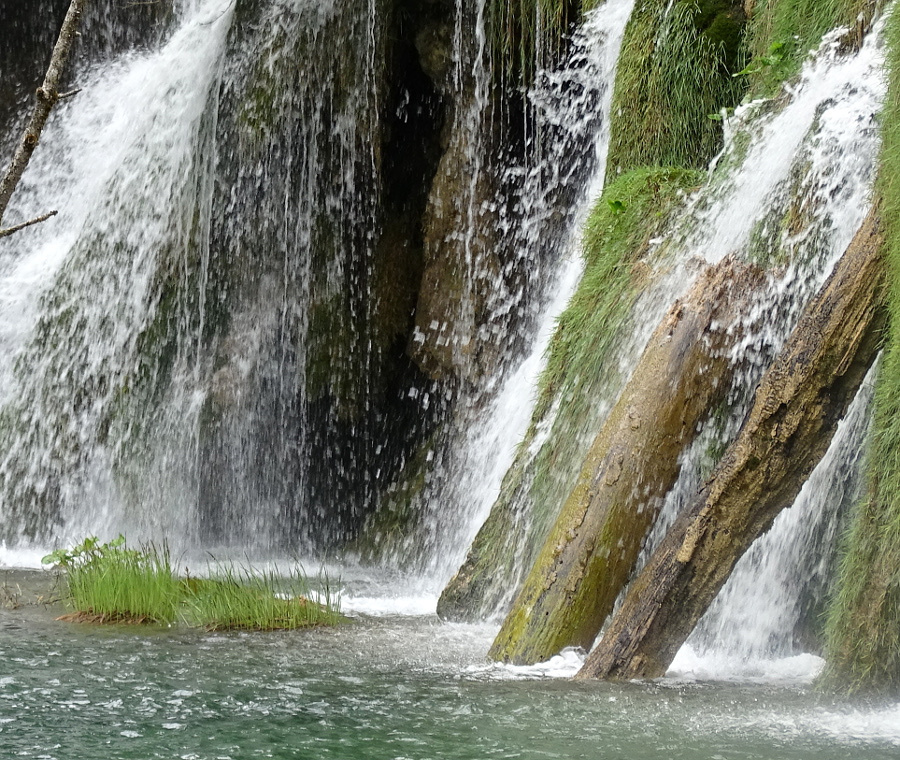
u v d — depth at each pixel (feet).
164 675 17.93
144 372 44.21
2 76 55.47
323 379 45.21
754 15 27.96
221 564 39.70
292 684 17.26
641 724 14.83
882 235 16.47
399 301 44.73
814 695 16.39
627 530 18.80
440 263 43.09
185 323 44.65
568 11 38.04
